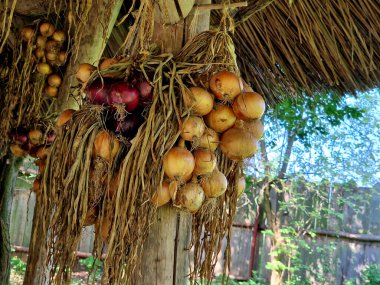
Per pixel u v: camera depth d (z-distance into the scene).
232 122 1.17
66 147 1.13
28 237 7.32
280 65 2.65
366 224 7.43
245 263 7.81
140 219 1.06
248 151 1.17
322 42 2.38
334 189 7.63
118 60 1.19
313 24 2.30
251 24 2.46
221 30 1.22
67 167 1.13
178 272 1.21
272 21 2.41
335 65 2.53
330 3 2.21
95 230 1.14
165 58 1.18
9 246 3.53
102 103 1.12
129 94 1.09
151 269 1.19
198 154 1.13
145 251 1.19
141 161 1.06
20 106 2.36
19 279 6.43
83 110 1.14
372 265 7.14
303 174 7.54
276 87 2.82
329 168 7.57
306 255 7.55
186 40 1.25
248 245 7.84
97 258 1.10
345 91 2.75
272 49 2.59
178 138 1.12
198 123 1.10
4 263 3.48
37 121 2.37
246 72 2.77
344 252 7.40
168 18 1.24
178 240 1.21
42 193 1.16
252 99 1.14
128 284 1.04
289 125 6.63
